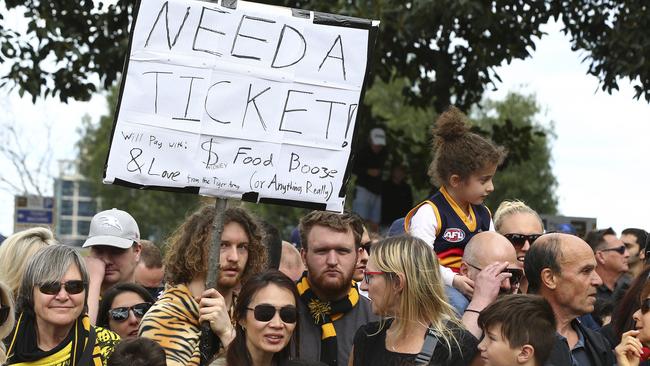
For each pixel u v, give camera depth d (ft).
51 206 102.99
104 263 38.47
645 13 87.97
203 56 29.50
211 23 29.55
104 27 88.58
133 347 27.20
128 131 29.14
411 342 29.09
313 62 30.14
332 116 30.22
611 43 88.48
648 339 31.71
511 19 87.97
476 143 35.37
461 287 32.37
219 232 29.43
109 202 225.97
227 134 29.58
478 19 84.79
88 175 247.29
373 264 29.73
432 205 35.81
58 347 29.78
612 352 32.89
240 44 29.73
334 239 32.89
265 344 28.43
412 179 106.52
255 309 28.43
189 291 30.73
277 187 29.84
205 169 29.40
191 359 29.60
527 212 36.50
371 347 29.91
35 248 32.94
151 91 29.27
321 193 30.07
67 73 88.48
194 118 29.43
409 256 29.19
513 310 27.02
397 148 105.70
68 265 29.60
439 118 36.19
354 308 33.65
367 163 89.76
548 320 27.22
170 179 29.25
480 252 31.89
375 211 89.86
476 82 96.63
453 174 35.50
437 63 95.09
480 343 27.89
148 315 30.22
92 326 31.04
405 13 82.48
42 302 29.37
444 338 28.30
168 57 29.35
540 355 26.91
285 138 29.94
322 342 32.73
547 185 211.61
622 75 88.43
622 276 53.93
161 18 29.32
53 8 87.15
